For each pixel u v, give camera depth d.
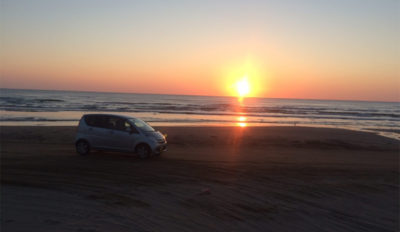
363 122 41.34
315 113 58.31
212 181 8.65
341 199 7.55
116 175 9.05
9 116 33.53
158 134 12.49
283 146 17.53
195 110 57.00
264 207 6.81
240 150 15.32
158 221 5.84
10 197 6.96
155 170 9.80
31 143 15.98
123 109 51.28
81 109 47.59
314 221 6.18
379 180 9.42
